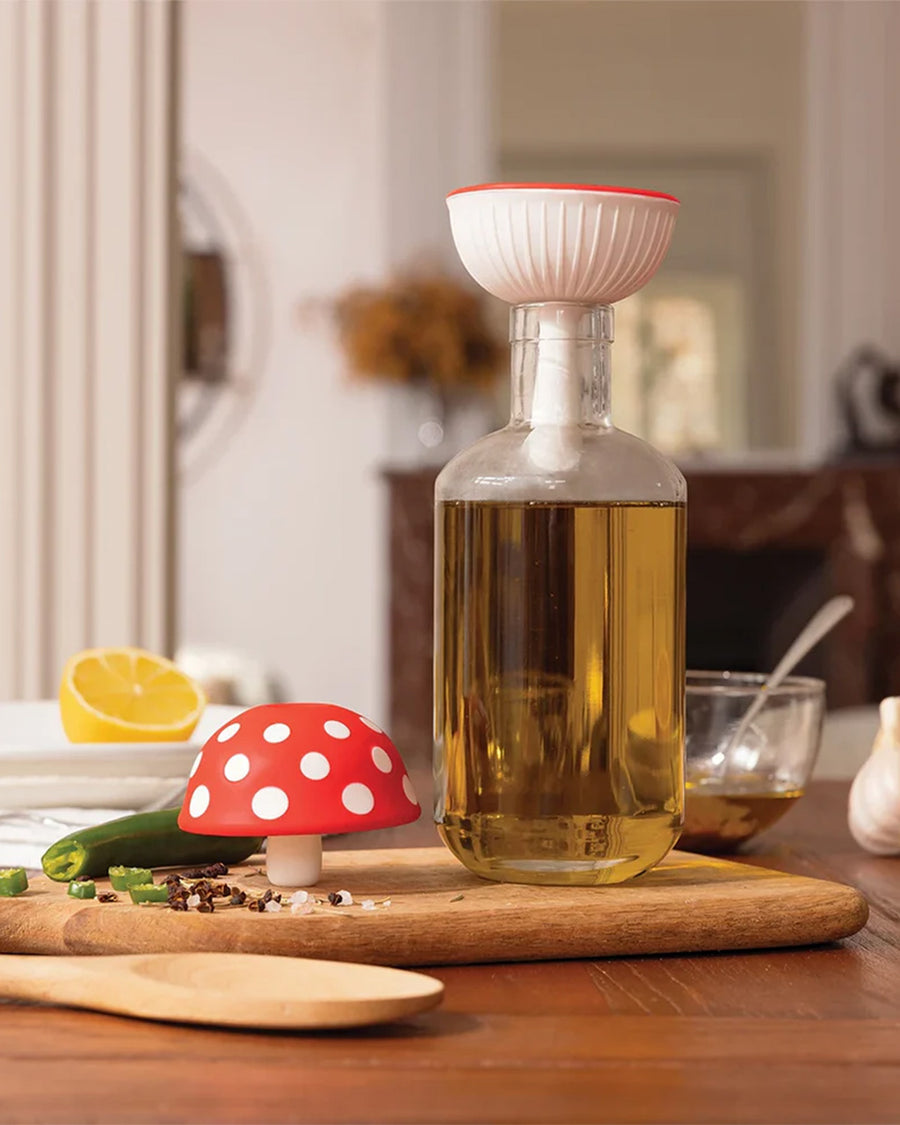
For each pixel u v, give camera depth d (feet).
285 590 21.56
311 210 21.45
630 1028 3.67
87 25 6.59
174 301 6.81
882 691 20.07
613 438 4.11
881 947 4.09
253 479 21.50
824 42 20.34
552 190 4.01
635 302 20.58
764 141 20.47
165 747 4.43
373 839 4.93
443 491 4.13
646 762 4.09
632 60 20.52
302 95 21.44
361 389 21.15
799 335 20.57
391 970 3.74
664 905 4.01
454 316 19.76
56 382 6.59
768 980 3.90
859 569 19.95
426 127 20.54
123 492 6.61
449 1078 3.51
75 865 4.14
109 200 6.62
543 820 4.07
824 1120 3.40
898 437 20.42
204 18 21.40
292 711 4.04
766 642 21.02
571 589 4.06
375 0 21.27
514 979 3.89
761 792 4.72
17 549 6.56
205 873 4.18
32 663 6.56
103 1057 3.56
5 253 6.56
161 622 6.68
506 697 4.08
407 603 19.54
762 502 19.98
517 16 20.53
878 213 20.39
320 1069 3.53
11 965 3.74
